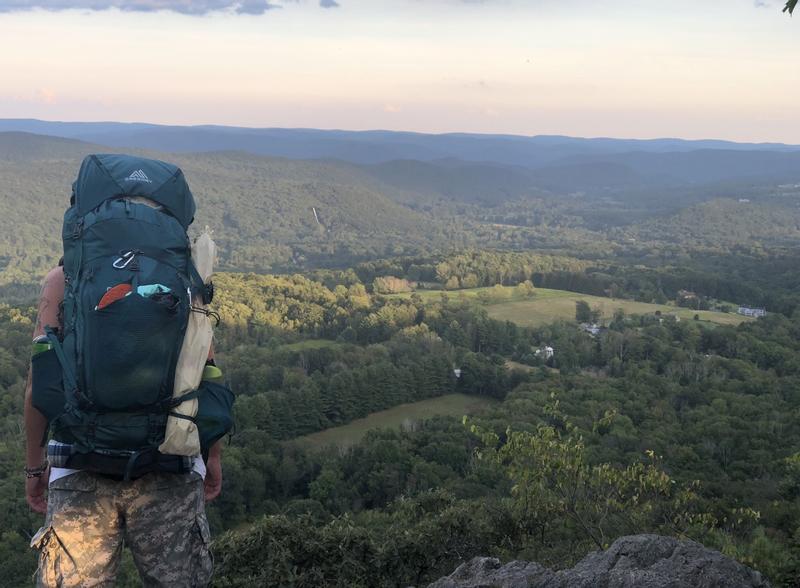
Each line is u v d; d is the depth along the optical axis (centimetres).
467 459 4706
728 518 983
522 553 746
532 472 773
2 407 5981
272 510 4431
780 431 4816
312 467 5056
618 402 6116
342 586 602
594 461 3694
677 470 3894
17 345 8231
